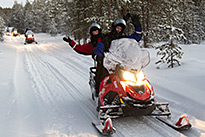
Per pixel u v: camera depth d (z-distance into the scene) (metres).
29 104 5.41
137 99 3.77
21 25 77.81
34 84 7.51
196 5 39.25
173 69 8.23
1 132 3.79
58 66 11.42
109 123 3.70
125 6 17.25
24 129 4.00
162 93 6.07
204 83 5.99
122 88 3.94
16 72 9.38
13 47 23.62
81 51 4.96
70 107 5.33
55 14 55.97
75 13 26.38
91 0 22.06
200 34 34.06
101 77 4.79
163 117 4.48
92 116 4.75
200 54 11.52
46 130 4.00
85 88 7.09
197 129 3.94
